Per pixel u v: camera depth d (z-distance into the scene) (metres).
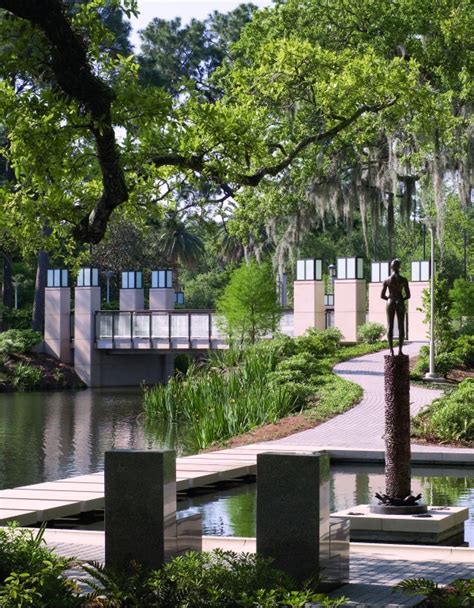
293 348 35.09
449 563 9.70
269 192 36.72
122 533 8.38
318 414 24.23
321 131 33.69
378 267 42.16
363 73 18.83
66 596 7.27
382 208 40.97
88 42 10.55
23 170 10.93
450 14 35.22
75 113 10.35
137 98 10.48
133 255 65.69
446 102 32.47
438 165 34.31
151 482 8.34
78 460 21.62
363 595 8.27
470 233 61.47
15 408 34.47
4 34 10.21
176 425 28.52
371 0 36.31
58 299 47.44
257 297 38.62
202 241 81.88
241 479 17.58
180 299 59.22
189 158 13.01
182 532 8.64
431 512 12.36
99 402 36.91
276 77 18.77
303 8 37.66
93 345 45.72
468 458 18.47
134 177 13.25
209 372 30.58
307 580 7.88
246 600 6.92
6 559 8.05
